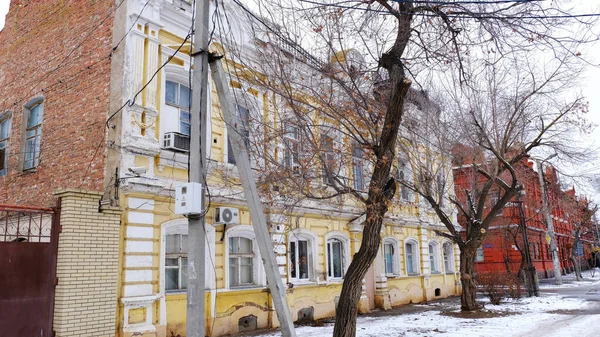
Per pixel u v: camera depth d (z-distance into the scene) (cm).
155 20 1077
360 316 1484
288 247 1321
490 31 826
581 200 3388
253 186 680
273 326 1223
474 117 1319
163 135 1074
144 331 925
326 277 1445
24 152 1260
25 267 822
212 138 1151
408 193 1975
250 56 1132
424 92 1294
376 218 826
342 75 963
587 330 1104
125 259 927
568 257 5216
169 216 1032
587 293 2256
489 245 3372
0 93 1402
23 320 804
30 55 1309
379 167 841
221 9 1188
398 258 1847
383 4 872
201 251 607
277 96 1128
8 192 1253
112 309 888
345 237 1556
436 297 2072
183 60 1141
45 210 857
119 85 1009
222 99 701
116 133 980
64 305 822
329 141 1022
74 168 1066
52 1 1273
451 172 2006
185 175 1088
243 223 1198
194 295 593
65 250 840
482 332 1114
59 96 1168
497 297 1717
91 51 1110
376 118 932
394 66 866
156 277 986
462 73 953
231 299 1136
